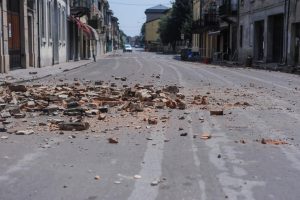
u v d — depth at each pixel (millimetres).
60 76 25938
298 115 11867
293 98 15484
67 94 14680
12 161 7211
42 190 5859
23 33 31312
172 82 21344
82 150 7902
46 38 37531
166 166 6945
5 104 12445
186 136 9156
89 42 70250
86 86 18391
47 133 9289
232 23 54625
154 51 143250
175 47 112438
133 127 9961
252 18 46406
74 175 6480
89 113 11336
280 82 22156
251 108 13023
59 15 44156
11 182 6188
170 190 5859
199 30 73938
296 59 35500
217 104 13719
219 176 6465
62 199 5531
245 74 28406
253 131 9711
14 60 29859
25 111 11945
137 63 46250
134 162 7160
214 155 7637
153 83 20594
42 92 15273
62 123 9664
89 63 45781
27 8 31734
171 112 12102
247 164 7105
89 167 6875
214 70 33156
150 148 8094
